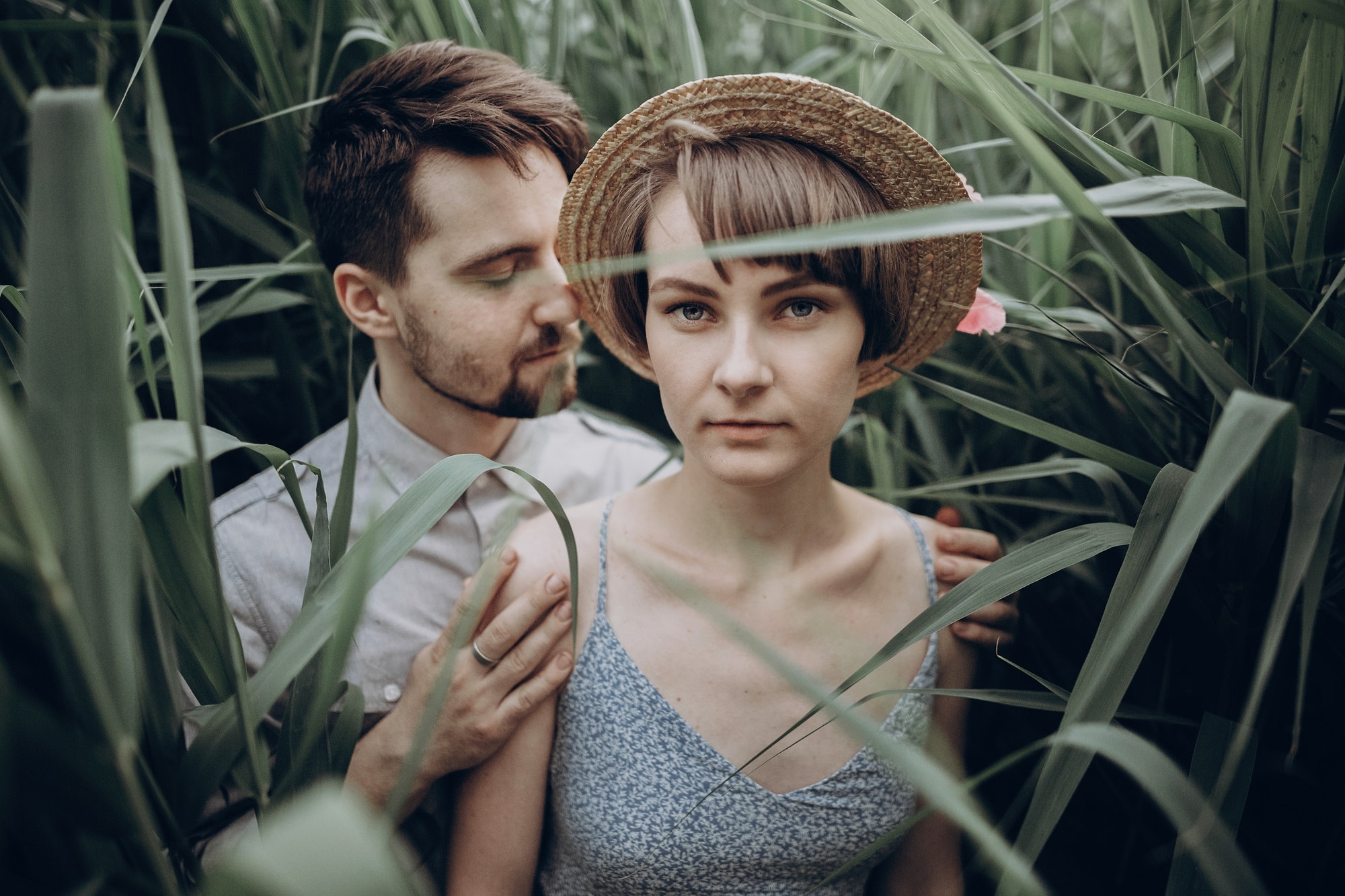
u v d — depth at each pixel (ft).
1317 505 1.86
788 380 2.45
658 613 3.01
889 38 2.25
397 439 3.89
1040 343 3.29
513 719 2.89
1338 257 2.19
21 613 1.50
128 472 1.38
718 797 2.88
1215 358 1.84
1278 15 2.08
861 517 3.24
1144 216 2.16
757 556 2.98
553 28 4.00
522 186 3.45
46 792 1.40
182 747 1.96
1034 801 1.85
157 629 1.84
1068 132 2.05
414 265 3.49
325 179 3.62
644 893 3.00
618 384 4.66
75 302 1.34
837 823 2.92
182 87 3.87
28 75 3.40
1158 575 1.61
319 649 2.09
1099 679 1.71
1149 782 1.50
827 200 2.44
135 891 1.61
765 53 5.12
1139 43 2.79
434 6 4.03
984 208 1.61
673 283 2.45
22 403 2.09
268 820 1.82
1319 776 2.80
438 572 3.77
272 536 3.70
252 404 4.30
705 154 2.45
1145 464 2.45
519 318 3.52
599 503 3.21
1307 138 2.28
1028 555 2.24
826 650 3.00
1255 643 2.52
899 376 3.23
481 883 3.02
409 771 1.81
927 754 3.06
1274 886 2.77
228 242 4.28
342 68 4.20
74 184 1.33
